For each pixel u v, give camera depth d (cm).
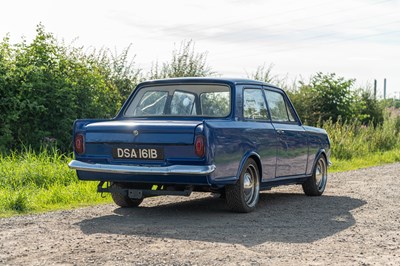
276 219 766
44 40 1580
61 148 1475
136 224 711
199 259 530
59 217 762
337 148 1962
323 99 2573
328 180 1307
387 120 2900
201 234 650
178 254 549
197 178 708
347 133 2167
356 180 1307
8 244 590
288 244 605
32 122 1475
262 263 519
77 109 1561
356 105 2711
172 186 771
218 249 573
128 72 1934
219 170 723
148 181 732
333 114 2577
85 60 1727
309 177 1009
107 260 524
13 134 1449
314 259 538
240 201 786
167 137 715
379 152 2180
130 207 859
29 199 862
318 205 911
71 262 517
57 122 1491
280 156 877
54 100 1477
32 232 655
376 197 1013
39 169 1067
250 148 790
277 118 912
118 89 1867
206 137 700
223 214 799
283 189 1147
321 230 691
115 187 806
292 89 2572
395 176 1400
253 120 832
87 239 616
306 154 970
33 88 1473
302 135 954
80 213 798
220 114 799
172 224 712
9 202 825
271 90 917
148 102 852
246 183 803
